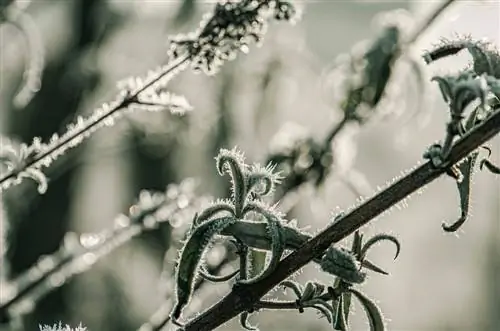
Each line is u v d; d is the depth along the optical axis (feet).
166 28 4.08
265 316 4.12
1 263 2.67
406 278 6.26
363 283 1.73
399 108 2.95
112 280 5.33
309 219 3.00
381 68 2.92
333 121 2.90
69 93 4.43
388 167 4.41
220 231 1.72
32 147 2.08
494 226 6.35
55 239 5.03
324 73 3.04
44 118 4.44
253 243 1.73
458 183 1.75
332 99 2.96
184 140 4.12
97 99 4.50
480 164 1.77
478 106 1.76
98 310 5.49
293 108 3.67
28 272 2.55
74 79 4.45
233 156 1.76
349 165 2.89
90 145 4.08
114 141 4.20
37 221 4.92
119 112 2.06
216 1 2.00
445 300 6.52
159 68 2.05
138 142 4.30
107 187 5.66
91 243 2.53
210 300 2.51
